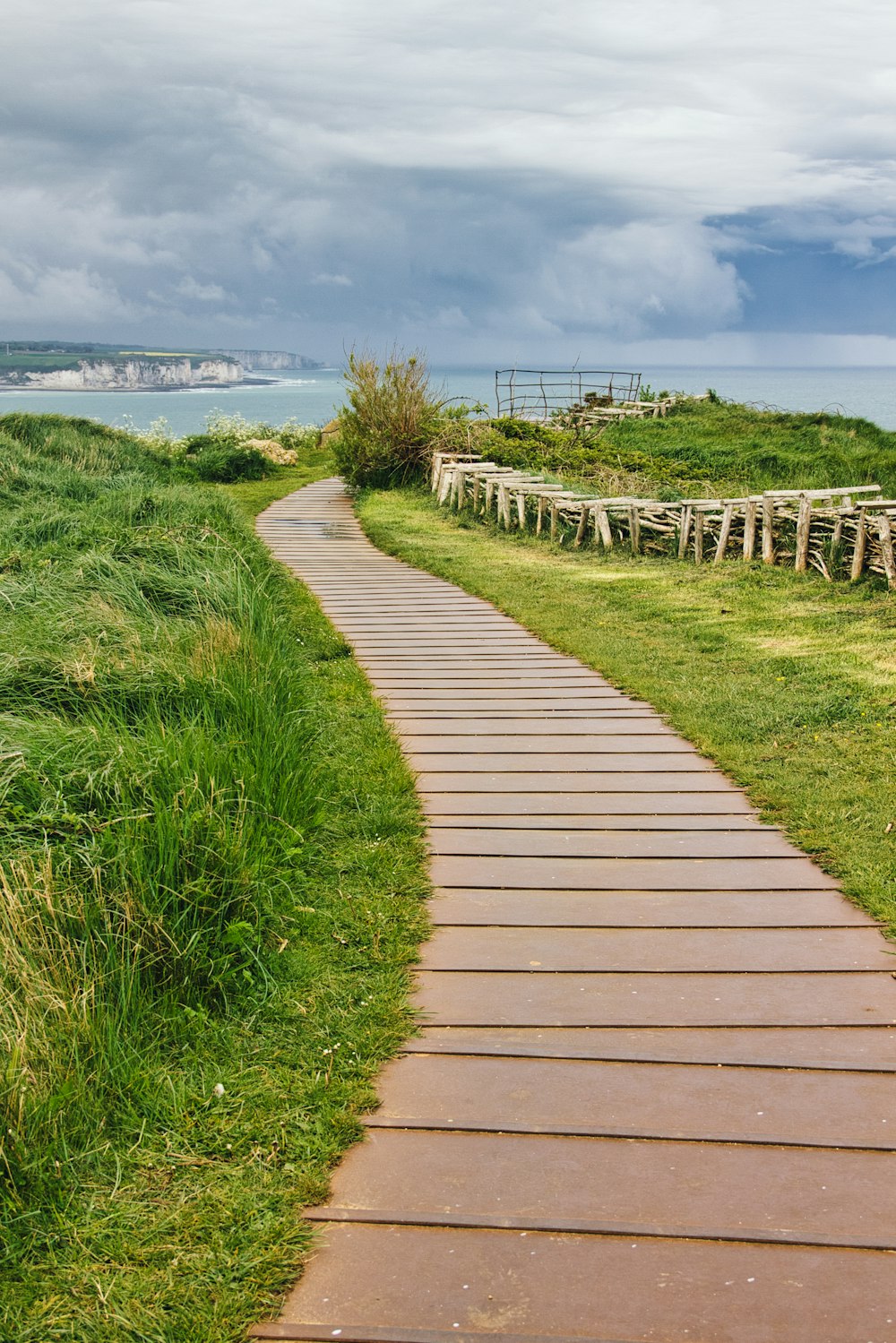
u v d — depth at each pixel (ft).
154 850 13.43
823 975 13.19
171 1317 8.21
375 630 33.73
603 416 100.32
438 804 18.94
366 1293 8.45
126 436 81.71
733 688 25.09
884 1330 8.00
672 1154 10.05
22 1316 8.21
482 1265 8.72
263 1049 11.69
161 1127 10.40
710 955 13.69
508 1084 11.15
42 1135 9.73
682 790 19.40
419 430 72.64
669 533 44.96
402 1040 11.94
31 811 13.75
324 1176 9.72
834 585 35.78
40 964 11.33
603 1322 8.13
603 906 15.10
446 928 14.53
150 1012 11.90
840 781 19.01
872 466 61.87
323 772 19.52
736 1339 7.95
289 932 14.07
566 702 25.20
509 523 53.57
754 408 103.96
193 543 30.58
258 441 95.55
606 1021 12.24
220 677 19.69
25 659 18.45
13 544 31.09
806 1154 10.02
